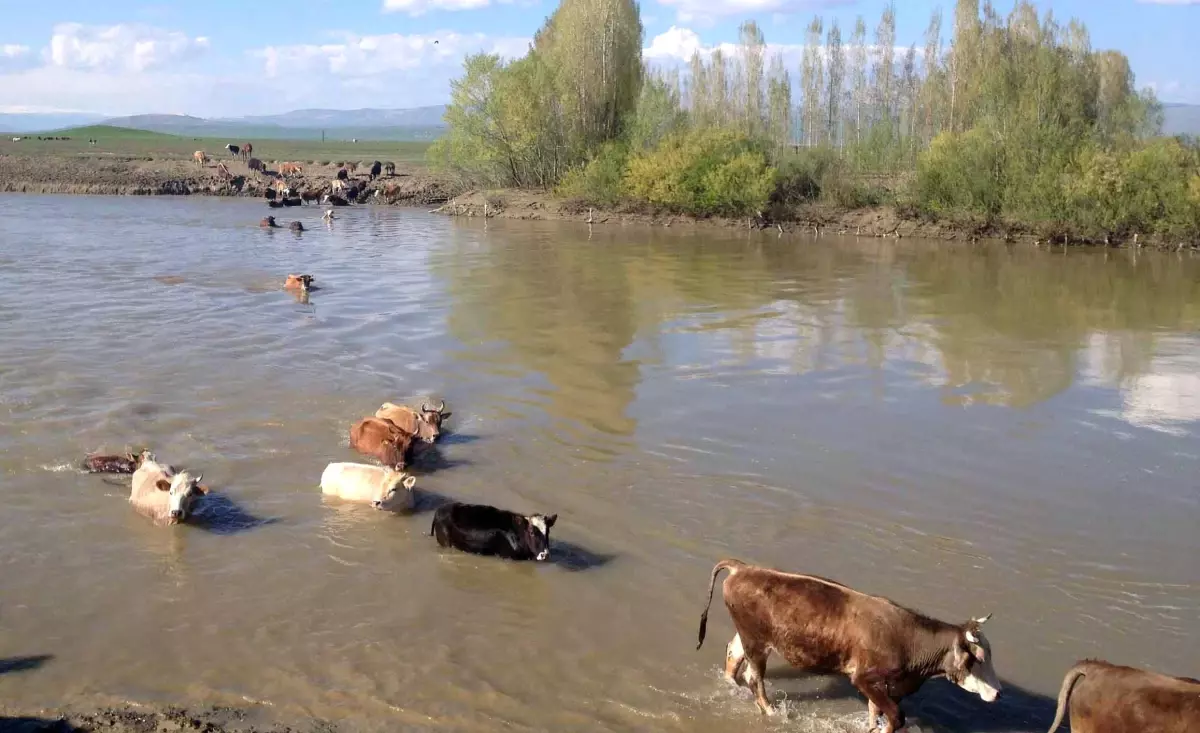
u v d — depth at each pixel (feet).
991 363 60.80
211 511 36.60
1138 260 111.96
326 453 42.70
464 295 82.07
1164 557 34.14
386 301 78.23
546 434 46.06
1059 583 32.17
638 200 157.17
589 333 67.77
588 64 175.52
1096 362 61.21
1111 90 182.29
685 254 114.01
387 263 101.60
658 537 35.35
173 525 35.12
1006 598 31.14
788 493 39.42
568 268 100.27
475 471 41.34
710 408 50.60
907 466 42.68
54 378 52.16
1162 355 63.16
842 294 85.97
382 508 36.88
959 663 23.21
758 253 115.75
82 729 23.34
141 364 55.93
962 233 133.69
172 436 44.09
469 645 27.99
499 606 30.30
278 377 54.24
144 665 26.48
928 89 178.91
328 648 27.63
